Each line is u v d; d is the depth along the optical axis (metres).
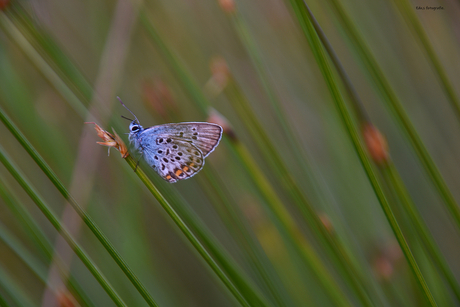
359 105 0.49
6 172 0.52
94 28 0.53
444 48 0.53
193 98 0.51
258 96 0.53
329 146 0.52
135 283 0.49
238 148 0.50
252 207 0.52
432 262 0.50
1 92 0.51
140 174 0.49
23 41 0.50
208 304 0.52
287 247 0.51
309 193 0.51
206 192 0.51
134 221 0.52
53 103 0.52
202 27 0.53
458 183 0.53
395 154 0.53
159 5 0.53
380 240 0.52
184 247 0.52
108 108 0.51
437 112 0.53
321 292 0.51
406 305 0.51
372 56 0.50
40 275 0.50
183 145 0.51
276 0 0.54
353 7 0.53
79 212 0.49
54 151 0.52
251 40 0.51
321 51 0.49
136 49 0.53
